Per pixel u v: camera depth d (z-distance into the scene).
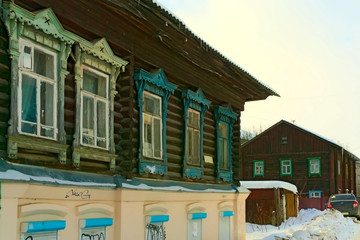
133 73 9.58
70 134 7.62
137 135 9.67
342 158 43.09
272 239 16.81
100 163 8.40
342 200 26.58
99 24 8.45
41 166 6.88
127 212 8.82
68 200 7.40
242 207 15.46
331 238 16.16
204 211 12.60
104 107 8.61
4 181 5.90
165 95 10.84
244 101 16.42
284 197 25.42
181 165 11.59
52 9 7.25
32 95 6.81
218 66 12.95
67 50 7.51
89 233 7.95
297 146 39.81
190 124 12.41
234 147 15.74
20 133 6.45
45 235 6.91
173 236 10.80
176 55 11.33
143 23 9.27
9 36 6.39
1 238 5.89
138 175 9.46
